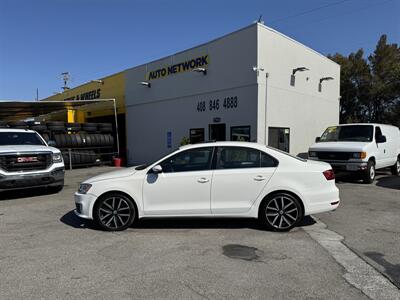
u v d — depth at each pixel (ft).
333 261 15.34
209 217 20.11
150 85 66.03
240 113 47.93
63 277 13.76
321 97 61.77
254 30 45.91
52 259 15.76
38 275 13.97
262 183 19.90
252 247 17.26
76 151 61.98
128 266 14.87
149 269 14.53
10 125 58.75
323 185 20.24
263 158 20.39
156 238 18.85
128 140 73.77
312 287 12.77
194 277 13.69
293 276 13.74
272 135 48.75
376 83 106.83
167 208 20.07
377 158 40.86
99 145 65.36
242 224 21.59
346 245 17.54
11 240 18.71
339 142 41.34
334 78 66.49
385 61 109.19
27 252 16.74
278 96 49.73
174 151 20.75
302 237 18.92
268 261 15.37
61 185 34.32
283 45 50.52
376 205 27.40
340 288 12.68
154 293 12.35
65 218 23.71
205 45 53.31
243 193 19.95
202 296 12.10
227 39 49.67
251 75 46.34
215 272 14.17
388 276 13.74
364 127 42.32
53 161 32.68
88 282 13.29
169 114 61.46
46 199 31.09
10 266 14.96
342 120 116.78
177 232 19.99
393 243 17.85
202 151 20.56
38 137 37.42
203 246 17.47
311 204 19.97
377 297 12.01
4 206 28.14
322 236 19.11
